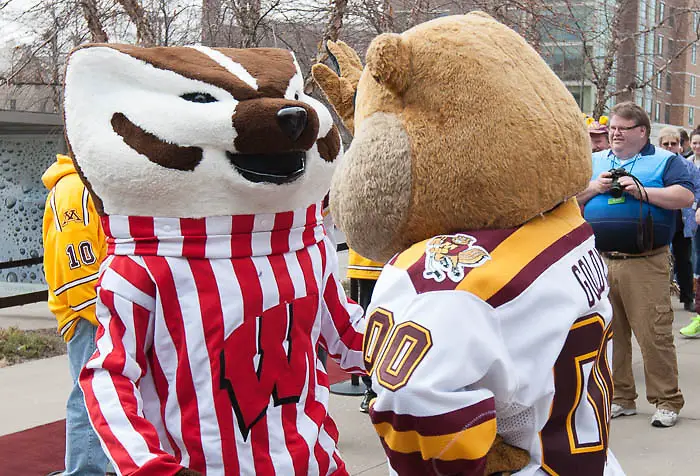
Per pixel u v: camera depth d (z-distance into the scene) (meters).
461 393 1.77
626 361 5.31
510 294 1.85
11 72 10.59
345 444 4.96
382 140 2.01
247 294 2.35
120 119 2.30
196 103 2.29
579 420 1.98
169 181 2.26
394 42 1.96
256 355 2.36
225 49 2.54
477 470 1.78
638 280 5.03
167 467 2.05
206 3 9.83
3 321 9.05
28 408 5.78
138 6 8.38
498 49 1.99
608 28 13.17
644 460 4.55
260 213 2.40
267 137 2.25
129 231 2.33
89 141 2.31
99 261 3.62
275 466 2.37
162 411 2.32
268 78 2.43
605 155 5.33
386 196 2.00
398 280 1.91
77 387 3.73
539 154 1.93
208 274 2.32
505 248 1.92
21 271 11.70
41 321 9.09
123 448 2.09
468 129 1.92
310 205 2.59
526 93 1.96
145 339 2.30
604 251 5.12
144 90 2.32
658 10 15.92
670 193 4.85
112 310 2.28
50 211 3.74
